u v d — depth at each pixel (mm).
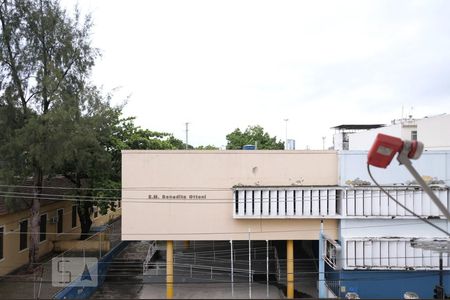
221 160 20062
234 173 20062
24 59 21797
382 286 19219
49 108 21906
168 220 19906
